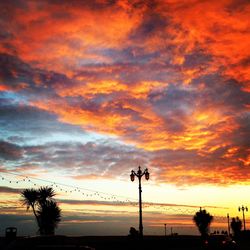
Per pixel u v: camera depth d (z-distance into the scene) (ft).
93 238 89.45
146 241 114.73
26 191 103.40
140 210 97.30
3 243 76.33
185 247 136.77
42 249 38.73
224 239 96.07
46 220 101.65
